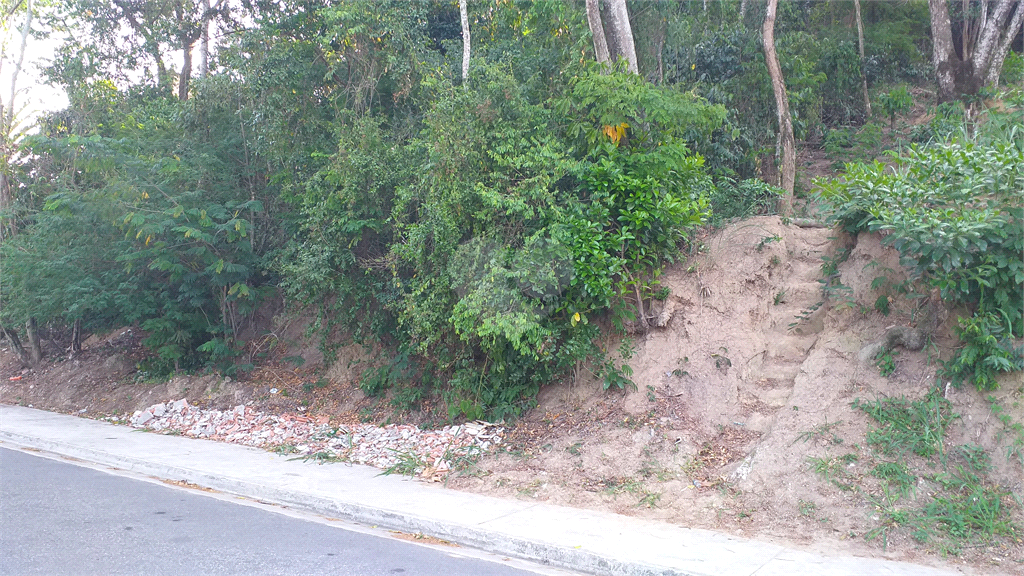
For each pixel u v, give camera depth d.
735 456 8.18
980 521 6.32
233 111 14.79
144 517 7.30
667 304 10.07
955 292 7.78
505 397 10.54
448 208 9.70
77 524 6.95
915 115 17.08
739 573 5.70
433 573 5.85
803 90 15.11
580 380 10.20
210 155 14.40
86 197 13.50
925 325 8.15
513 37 14.43
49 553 6.00
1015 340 7.54
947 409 7.47
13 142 17.61
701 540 6.57
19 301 14.75
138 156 14.06
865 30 19.53
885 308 8.66
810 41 16.34
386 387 12.45
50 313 14.40
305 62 13.43
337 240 11.67
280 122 13.37
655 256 10.21
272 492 8.37
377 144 11.76
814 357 8.77
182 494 8.46
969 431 7.25
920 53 20.06
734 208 11.63
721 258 10.31
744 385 9.18
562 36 12.80
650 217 9.74
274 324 16.03
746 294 9.95
